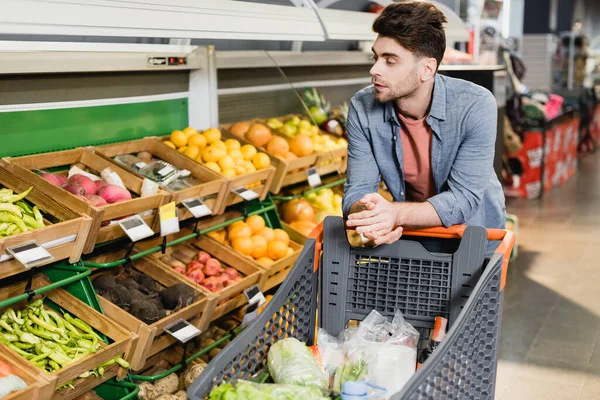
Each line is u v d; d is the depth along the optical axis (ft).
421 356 6.62
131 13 8.43
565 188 30.35
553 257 19.43
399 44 6.55
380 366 5.91
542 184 28.30
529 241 21.20
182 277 10.07
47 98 9.96
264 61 13.23
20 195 8.32
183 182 10.56
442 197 6.97
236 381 5.68
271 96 13.60
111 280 9.39
